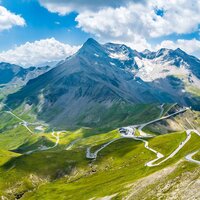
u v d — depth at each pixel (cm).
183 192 10500
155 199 11131
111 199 13912
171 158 19262
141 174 17775
